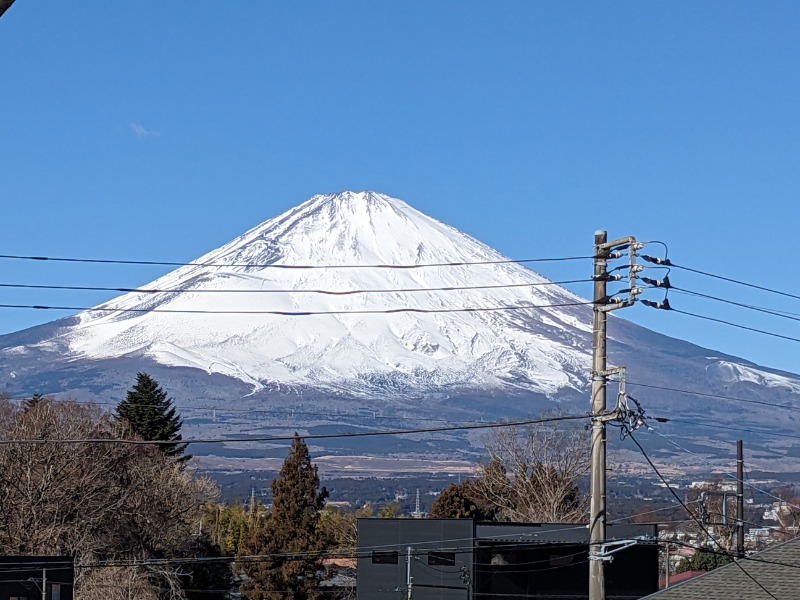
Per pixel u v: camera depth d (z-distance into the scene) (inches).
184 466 3909.9
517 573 2214.6
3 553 2544.3
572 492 3693.4
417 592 2144.4
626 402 1126.4
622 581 2164.1
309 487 3459.6
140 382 3973.9
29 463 2630.4
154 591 2785.4
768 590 1498.5
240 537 4313.5
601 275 1149.1
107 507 2760.8
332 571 3516.2
